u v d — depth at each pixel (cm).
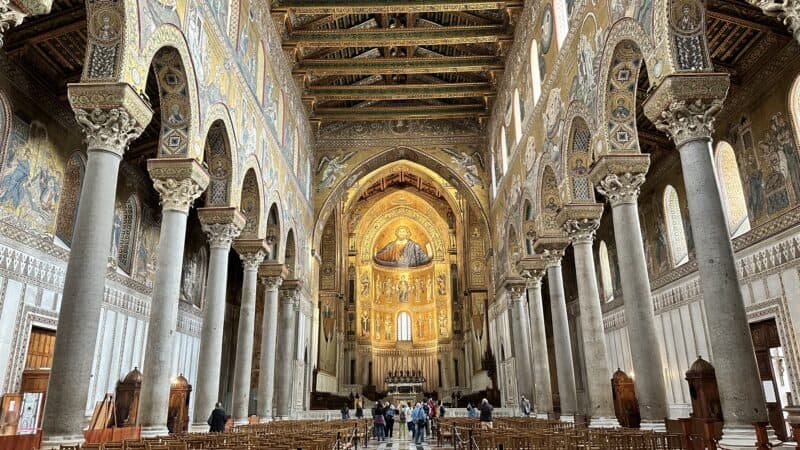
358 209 4231
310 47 2259
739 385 769
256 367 2656
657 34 939
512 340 2406
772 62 1376
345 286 4031
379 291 4672
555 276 1741
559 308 1714
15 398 1225
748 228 1552
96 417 1012
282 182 2073
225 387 2573
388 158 2994
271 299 1983
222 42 1403
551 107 1639
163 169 1154
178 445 662
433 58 2366
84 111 897
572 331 2928
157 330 1087
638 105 1734
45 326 1362
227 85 1433
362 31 2173
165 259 1125
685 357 1822
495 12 2167
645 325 1083
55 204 1421
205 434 991
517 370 2234
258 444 695
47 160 1388
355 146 2911
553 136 1609
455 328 3950
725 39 1385
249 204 1733
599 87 1219
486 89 2558
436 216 4325
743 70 1467
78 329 810
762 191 1433
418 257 4691
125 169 1781
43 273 1365
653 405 1040
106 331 1614
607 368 1333
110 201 887
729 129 1558
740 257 1524
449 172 2878
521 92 2056
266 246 1745
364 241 4503
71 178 1530
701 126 889
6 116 1254
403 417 2469
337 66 2341
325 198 2828
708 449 762
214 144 1440
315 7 1966
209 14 1308
